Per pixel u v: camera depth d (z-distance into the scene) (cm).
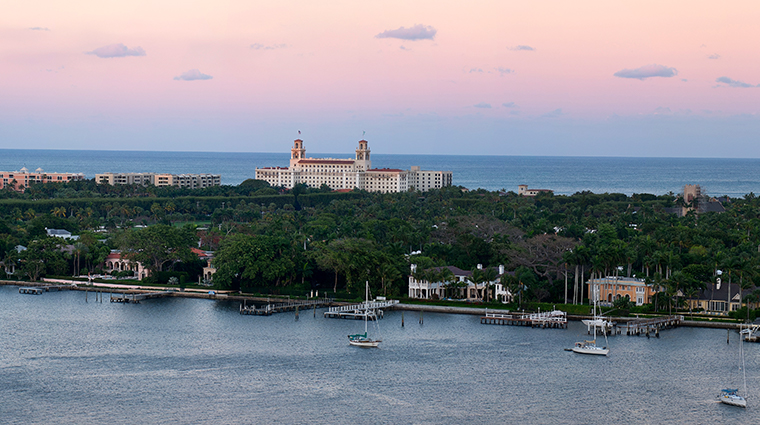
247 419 18462
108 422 18188
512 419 18688
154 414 18712
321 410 19088
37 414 18625
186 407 19188
